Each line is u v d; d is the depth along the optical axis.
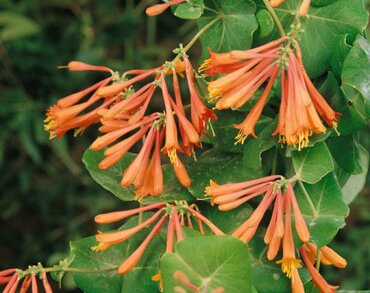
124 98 0.54
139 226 0.51
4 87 1.22
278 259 0.55
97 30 1.23
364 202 1.17
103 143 0.51
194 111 0.51
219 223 0.55
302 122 0.48
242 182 0.51
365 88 0.50
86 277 0.55
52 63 1.21
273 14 0.53
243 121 0.55
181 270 0.47
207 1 0.53
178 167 0.51
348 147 0.55
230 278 0.47
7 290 0.52
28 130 1.17
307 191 0.53
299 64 0.49
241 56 0.49
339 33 0.53
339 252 1.14
